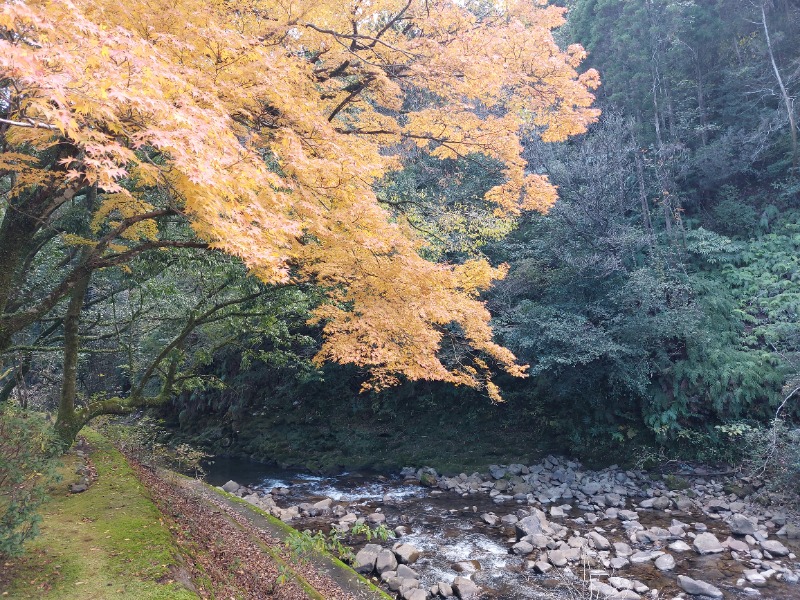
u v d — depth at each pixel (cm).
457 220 995
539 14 739
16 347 839
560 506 1130
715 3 1848
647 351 1334
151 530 543
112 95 281
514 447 1542
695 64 1880
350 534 970
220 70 468
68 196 527
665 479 1273
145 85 320
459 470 1452
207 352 1016
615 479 1316
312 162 462
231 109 507
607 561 837
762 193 1728
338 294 633
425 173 1500
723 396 1298
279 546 691
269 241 420
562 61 680
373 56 720
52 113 277
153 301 1130
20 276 823
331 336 602
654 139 1806
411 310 554
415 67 667
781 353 1289
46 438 527
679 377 1341
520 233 1662
